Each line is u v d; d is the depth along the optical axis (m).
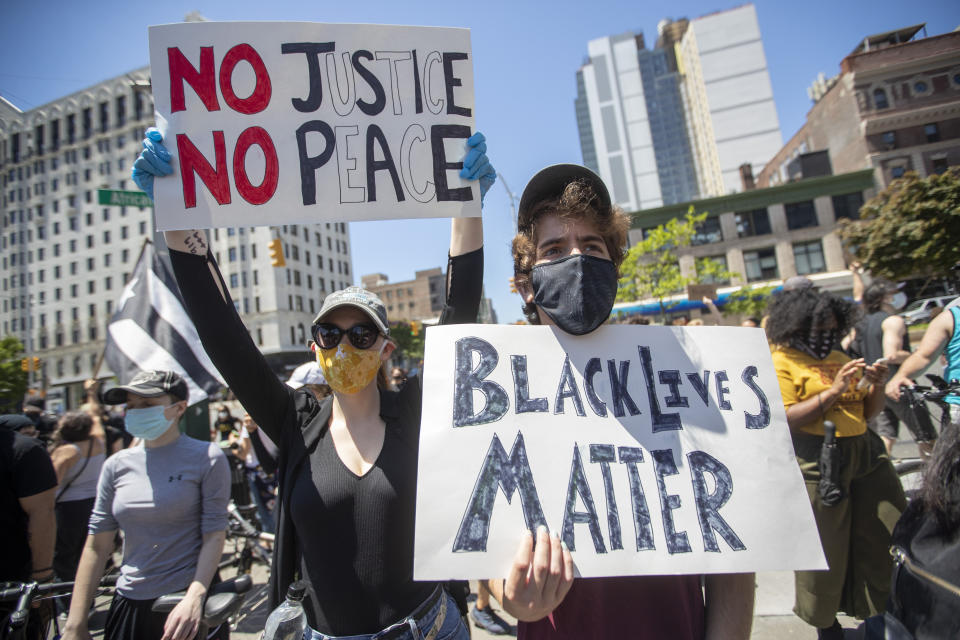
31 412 5.41
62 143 40.22
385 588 1.42
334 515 1.43
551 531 1.20
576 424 1.32
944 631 0.98
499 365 1.36
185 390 2.32
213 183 1.56
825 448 2.23
